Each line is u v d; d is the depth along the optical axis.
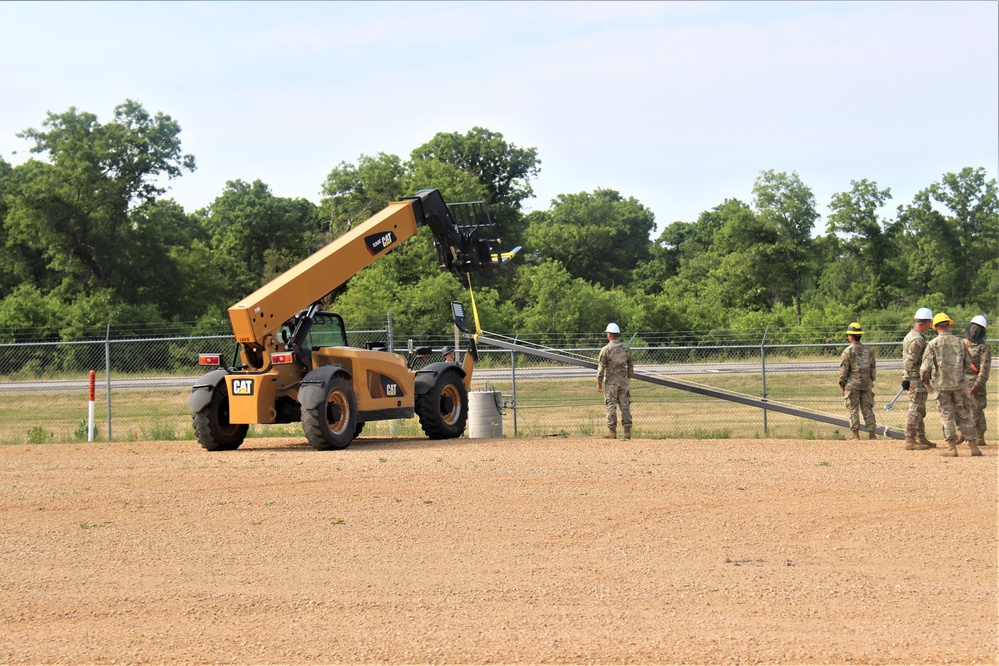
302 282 15.09
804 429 20.00
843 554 8.18
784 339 39.62
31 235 59.12
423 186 66.88
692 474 11.95
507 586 7.33
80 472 13.23
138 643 6.23
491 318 49.78
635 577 7.53
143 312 52.25
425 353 17.83
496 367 34.19
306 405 14.28
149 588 7.46
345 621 6.58
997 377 28.47
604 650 5.93
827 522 9.31
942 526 9.09
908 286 67.69
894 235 68.12
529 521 9.50
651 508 10.00
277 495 11.02
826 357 35.44
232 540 8.96
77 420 24.66
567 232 92.81
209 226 90.44
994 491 10.63
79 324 46.06
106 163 60.97
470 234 17.94
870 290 65.94
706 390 17.78
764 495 10.59
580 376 27.75
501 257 18.06
